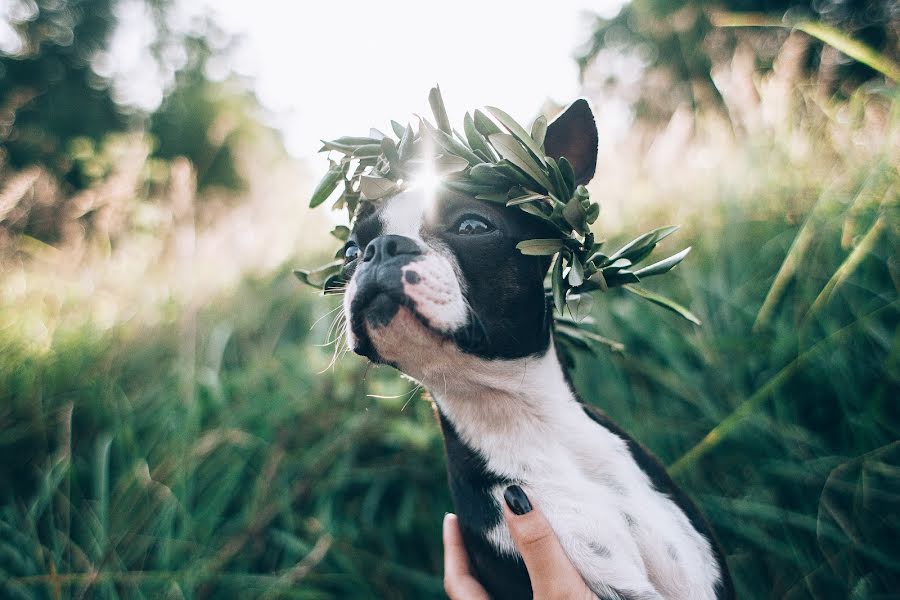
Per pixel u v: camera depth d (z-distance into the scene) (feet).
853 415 7.26
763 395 7.20
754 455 7.70
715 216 10.07
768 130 10.00
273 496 8.17
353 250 5.76
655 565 5.05
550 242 5.00
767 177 9.77
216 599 7.38
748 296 8.64
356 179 5.84
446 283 4.94
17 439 9.41
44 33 55.47
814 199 8.89
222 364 11.18
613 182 12.46
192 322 10.79
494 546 5.29
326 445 8.70
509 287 5.25
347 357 10.05
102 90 56.39
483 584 5.63
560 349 6.25
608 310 9.27
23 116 49.90
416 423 9.00
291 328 12.09
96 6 57.62
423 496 8.54
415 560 8.13
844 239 7.14
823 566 6.71
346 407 9.33
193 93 49.90
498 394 5.47
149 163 12.71
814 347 7.12
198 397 9.24
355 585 7.72
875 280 7.75
